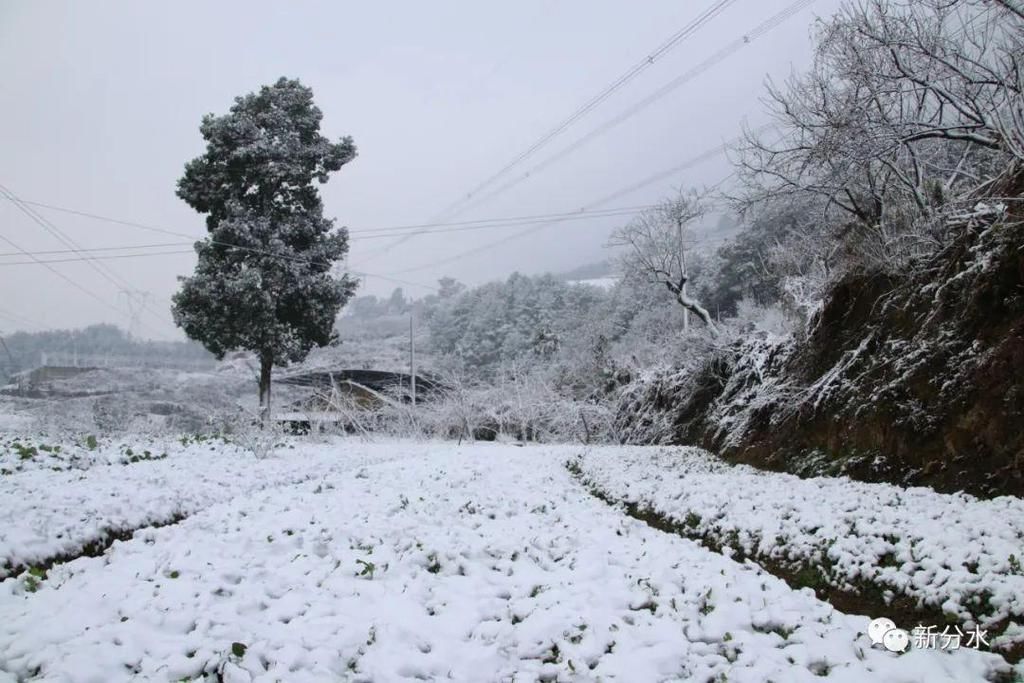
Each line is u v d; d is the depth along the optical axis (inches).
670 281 1051.9
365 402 1389.0
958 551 244.8
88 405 1091.9
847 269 623.2
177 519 389.7
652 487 489.4
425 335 3526.1
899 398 449.4
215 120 1387.8
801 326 695.1
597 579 267.3
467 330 3085.6
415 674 185.3
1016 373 361.1
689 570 278.4
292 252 1398.9
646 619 221.1
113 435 780.6
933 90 488.4
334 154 1471.5
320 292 1411.2
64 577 243.9
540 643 205.6
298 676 176.1
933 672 178.2
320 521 343.3
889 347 502.6
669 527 399.9
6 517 319.9
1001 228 406.3
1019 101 418.6
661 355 1085.8
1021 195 406.9
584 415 1080.2
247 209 1385.3
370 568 260.8
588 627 213.0
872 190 595.2
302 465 620.7
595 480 574.6
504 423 1179.3
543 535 334.3
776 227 1026.7
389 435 1245.7
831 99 563.5
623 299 2025.1
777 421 624.7
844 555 271.7
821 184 600.1
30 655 175.3
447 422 1223.5
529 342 2664.9
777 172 622.5
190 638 190.7
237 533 313.3
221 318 1304.1
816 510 343.6
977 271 422.3
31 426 809.5
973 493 341.7
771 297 1277.1
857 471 448.8
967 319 422.0
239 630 198.8
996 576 220.4
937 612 221.1
